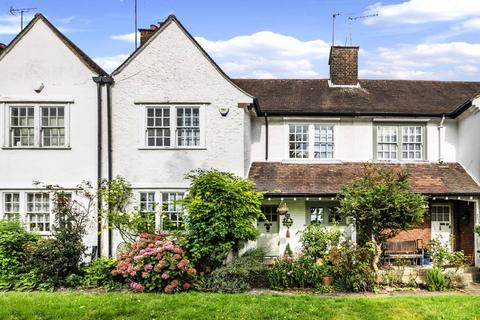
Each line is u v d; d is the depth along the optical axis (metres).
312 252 12.97
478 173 15.00
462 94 18.48
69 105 14.76
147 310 8.94
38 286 11.67
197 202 11.94
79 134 14.74
